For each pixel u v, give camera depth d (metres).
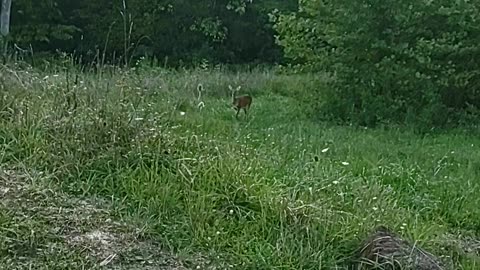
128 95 6.26
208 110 9.32
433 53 10.11
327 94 10.53
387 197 5.43
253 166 5.44
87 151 5.20
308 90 11.38
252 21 22.30
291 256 4.23
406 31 10.23
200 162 5.18
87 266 3.93
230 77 12.98
